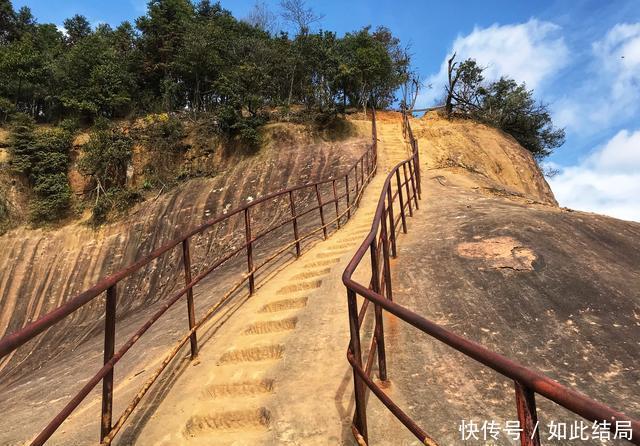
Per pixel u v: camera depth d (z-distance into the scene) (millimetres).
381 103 32312
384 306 2238
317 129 23547
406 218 9062
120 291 16547
